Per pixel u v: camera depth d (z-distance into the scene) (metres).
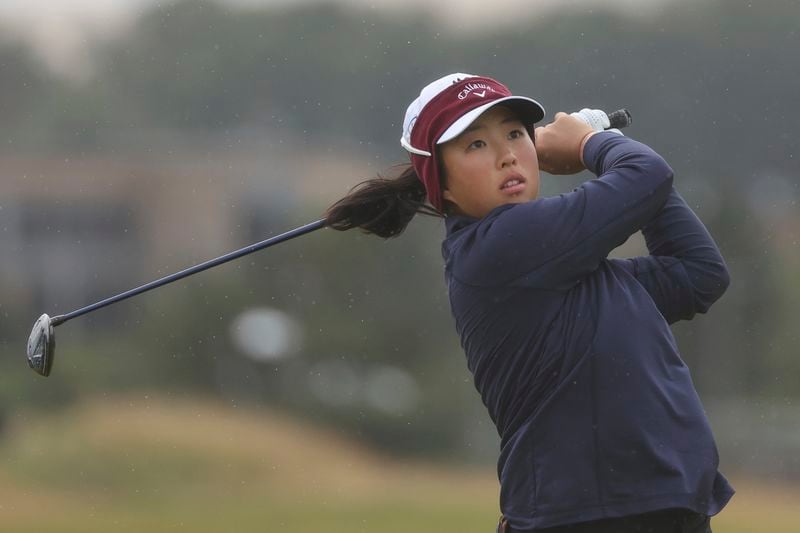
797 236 127.81
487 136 11.98
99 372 110.69
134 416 97.25
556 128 12.81
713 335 125.25
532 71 128.50
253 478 87.75
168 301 123.69
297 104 158.62
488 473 112.81
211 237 150.62
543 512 11.51
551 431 11.52
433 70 149.38
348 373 124.06
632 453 11.31
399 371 126.38
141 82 167.62
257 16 167.62
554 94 126.69
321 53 159.25
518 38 130.12
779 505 77.50
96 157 161.38
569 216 11.50
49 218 154.38
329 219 13.84
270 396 116.81
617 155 12.02
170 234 152.62
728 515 68.62
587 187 11.67
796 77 129.12
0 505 68.06
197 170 156.12
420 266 129.50
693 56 128.25
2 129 161.50
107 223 153.88
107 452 84.62
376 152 151.12
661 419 11.37
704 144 127.44
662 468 11.29
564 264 11.48
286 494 80.50
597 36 127.31
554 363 11.52
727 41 130.00
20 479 79.06
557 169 12.88
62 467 78.62
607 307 11.59
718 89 129.25
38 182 157.12
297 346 122.31
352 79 155.38
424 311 128.50
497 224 11.64
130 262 150.75
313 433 114.12
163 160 158.75
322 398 118.12
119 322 133.62
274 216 148.25
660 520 11.43
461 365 128.00
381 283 128.50
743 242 126.38
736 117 129.12
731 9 131.25
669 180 11.79
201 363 116.62
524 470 11.69
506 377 11.83
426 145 12.16
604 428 11.35
